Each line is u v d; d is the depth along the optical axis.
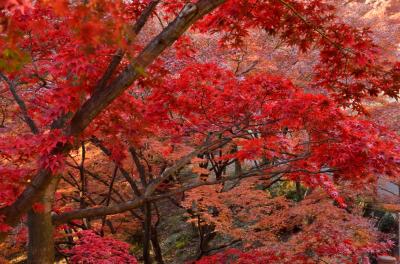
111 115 4.50
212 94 5.20
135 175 10.98
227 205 8.91
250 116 5.35
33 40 4.64
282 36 5.70
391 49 11.23
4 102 6.93
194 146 9.64
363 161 4.86
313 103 4.87
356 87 5.67
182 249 13.50
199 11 3.31
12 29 2.26
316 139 5.38
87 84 3.87
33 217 4.88
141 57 3.36
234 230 8.30
